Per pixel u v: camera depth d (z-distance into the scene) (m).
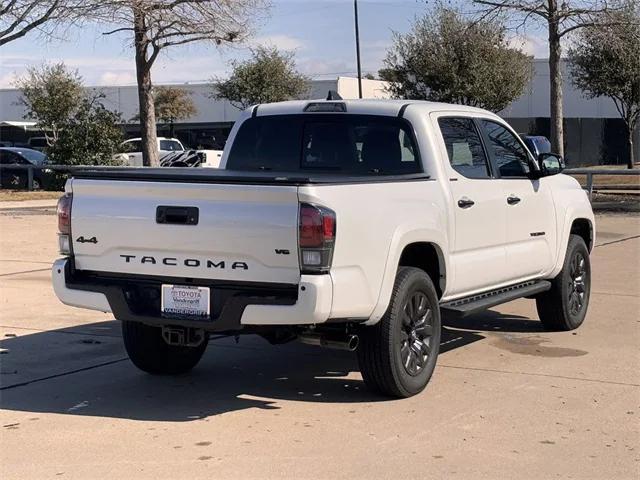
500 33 30.53
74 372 7.20
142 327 6.85
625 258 13.74
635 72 32.50
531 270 7.97
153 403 6.32
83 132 29.80
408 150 6.95
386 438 5.46
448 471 4.89
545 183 8.27
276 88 48.19
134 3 24.42
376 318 5.94
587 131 44.75
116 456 5.18
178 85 55.41
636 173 22.20
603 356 7.63
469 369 7.18
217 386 6.79
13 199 25.80
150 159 26.30
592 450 5.24
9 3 24.36
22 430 5.69
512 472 4.88
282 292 5.57
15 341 8.28
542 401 6.24
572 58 34.19
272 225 5.50
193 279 5.84
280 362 7.58
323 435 5.53
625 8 23.09
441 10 32.81
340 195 5.60
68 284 6.24
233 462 5.06
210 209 5.68
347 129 7.28
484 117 7.70
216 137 55.06
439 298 6.81
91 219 6.14
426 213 6.43
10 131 58.44
